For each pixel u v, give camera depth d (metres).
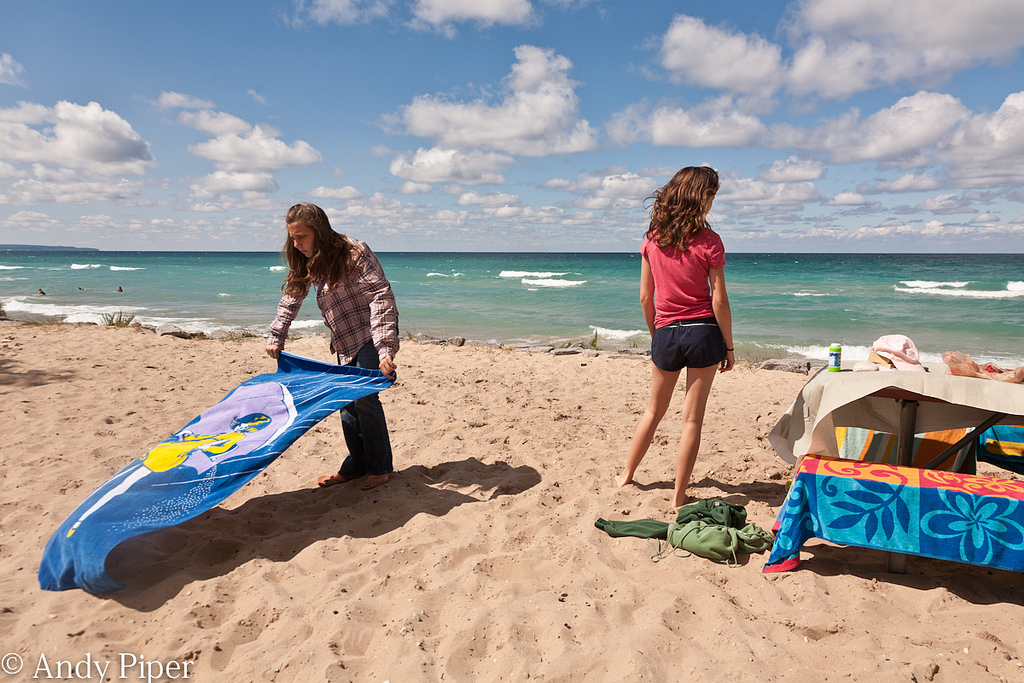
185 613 2.50
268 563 2.94
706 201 3.23
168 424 5.26
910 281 36.56
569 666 2.13
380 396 6.61
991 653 2.21
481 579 2.72
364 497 3.75
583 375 8.26
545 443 4.87
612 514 3.47
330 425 5.53
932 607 2.54
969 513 2.63
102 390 6.46
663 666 2.14
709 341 3.29
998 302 23.83
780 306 22.89
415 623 2.40
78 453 4.39
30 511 3.43
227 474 3.12
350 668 2.14
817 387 3.04
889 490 2.75
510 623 2.37
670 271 3.32
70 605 2.57
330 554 3.01
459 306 23.61
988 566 2.59
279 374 3.85
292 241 3.64
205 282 37.47
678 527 3.15
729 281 38.06
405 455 4.55
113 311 20.03
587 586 2.72
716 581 2.77
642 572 2.86
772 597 2.62
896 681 2.01
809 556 2.99
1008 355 13.09
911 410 3.04
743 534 3.00
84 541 2.70
